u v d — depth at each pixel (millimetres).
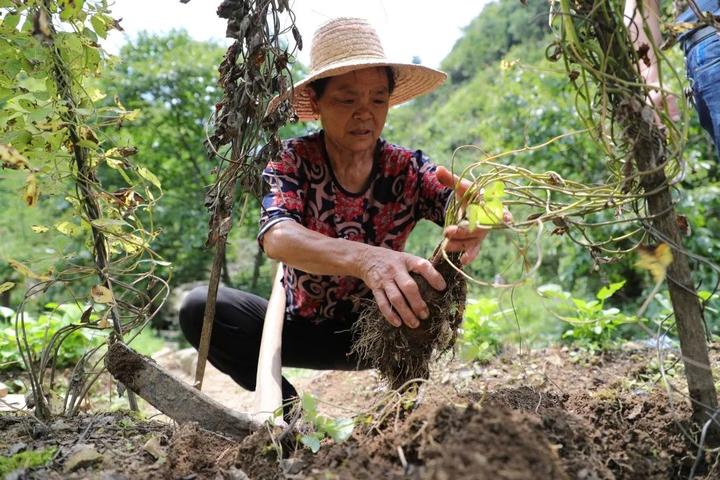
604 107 1424
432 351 2012
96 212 2049
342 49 2111
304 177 2244
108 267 2037
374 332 1922
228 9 1752
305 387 3715
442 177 1984
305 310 2426
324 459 1485
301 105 2457
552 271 6629
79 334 3830
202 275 9477
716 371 2428
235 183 1876
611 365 3205
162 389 1793
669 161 1455
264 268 10141
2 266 8383
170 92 8367
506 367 3227
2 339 3664
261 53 1764
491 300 3744
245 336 2469
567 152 6148
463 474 1068
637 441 1581
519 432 1174
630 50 1451
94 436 1859
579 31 1458
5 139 1871
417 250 8820
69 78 1971
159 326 8539
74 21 1937
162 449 1729
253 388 2564
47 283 2037
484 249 7812
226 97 1826
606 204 1562
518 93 6770
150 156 8500
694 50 2076
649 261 1370
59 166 2027
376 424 1576
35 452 1688
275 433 1630
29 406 2121
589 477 1302
